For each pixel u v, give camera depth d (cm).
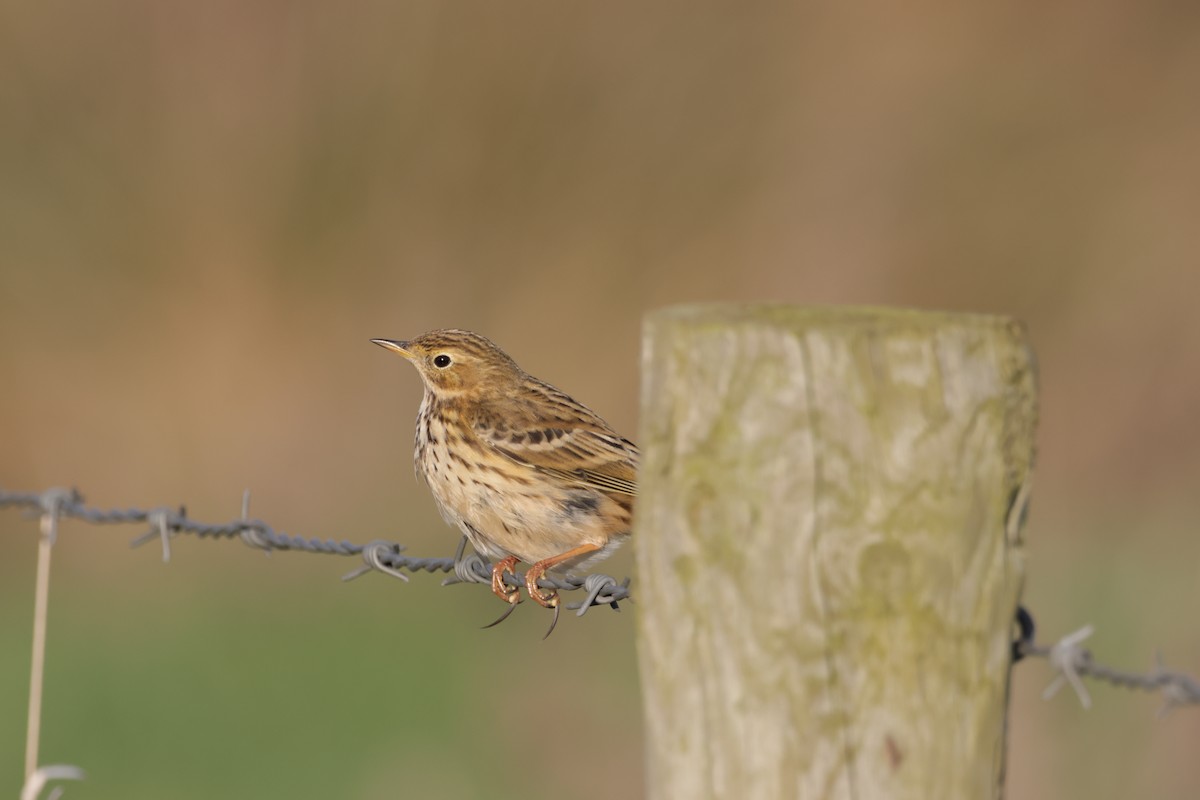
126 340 1780
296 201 1858
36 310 1773
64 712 1212
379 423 1775
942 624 373
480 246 1933
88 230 1817
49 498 563
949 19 2114
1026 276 2069
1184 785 1049
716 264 1988
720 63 2005
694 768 386
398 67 1911
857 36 2077
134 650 1352
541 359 1927
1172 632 1359
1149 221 2091
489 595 1512
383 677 1298
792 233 2016
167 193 1842
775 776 379
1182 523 1738
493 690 1278
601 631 1420
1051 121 2117
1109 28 2145
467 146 1922
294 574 1566
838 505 371
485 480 778
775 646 376
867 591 372
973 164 2084
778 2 2041
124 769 1120
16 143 1847
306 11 1909
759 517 375
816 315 385
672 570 384
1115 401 1967
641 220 1973
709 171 1995
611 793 1126
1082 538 1731
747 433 374
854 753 376
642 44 1983
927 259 2048
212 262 1819
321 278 1844
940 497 370
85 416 1723
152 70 1916
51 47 1895
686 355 378
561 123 1953
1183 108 2138
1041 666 1168
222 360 1783
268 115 1891
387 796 1104
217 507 1664
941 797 375
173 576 1561
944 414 370
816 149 2047
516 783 1126
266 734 1188
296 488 1697
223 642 1375
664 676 388
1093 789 1054
